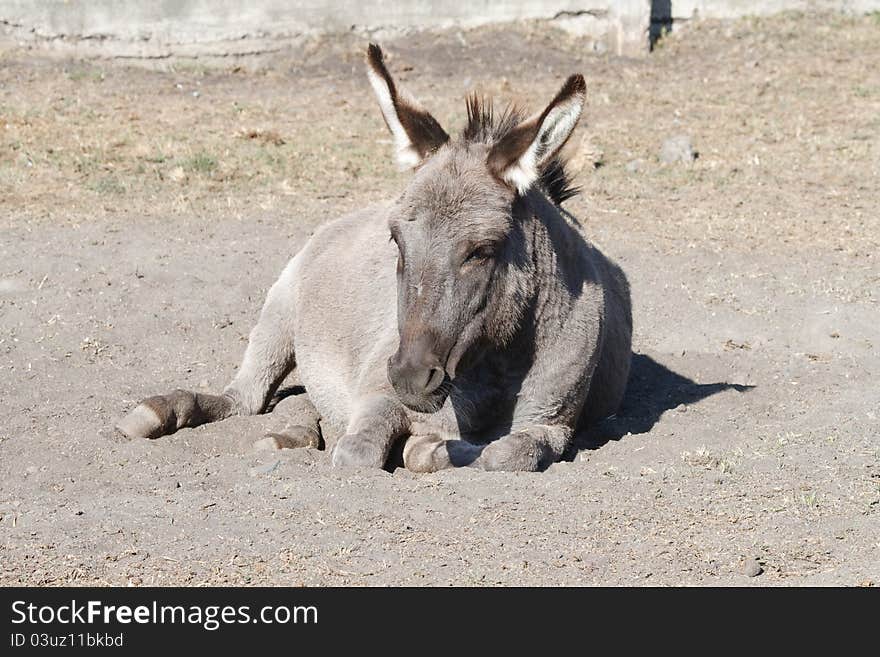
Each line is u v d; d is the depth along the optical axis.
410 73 31.92
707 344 16.61
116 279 17.83
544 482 10.27
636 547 9.00
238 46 33.09
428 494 9.92
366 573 8.57
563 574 8.55
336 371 12.85
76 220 20.80
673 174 25.05
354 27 33.91
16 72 30.66
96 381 14.39
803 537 9.23
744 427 12.34
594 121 28.47
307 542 9.05
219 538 9.16
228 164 24.59
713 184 24.47
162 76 31.66
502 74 32.03
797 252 20.42
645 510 9.71
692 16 35.28
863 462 10.84
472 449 10.92
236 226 20.73
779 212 22.75
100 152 24.80
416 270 9.61
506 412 11.24
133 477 10.82
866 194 23.86
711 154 26.36
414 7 34.22
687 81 31.80
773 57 33.19
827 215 22.58
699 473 10.62
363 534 9.19
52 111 27.58
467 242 9.62
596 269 12.05
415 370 9.49
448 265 9.60
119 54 32.50
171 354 15.55
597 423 13.01
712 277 19.09
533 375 11.06
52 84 30.02
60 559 8.84
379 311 12.27
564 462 11.02
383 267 12.46
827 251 20.50
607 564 8.71
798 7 35.56
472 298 9.75
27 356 15.00
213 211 21.72
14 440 12.09
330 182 23.94
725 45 34.16
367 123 28.20
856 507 9.79
